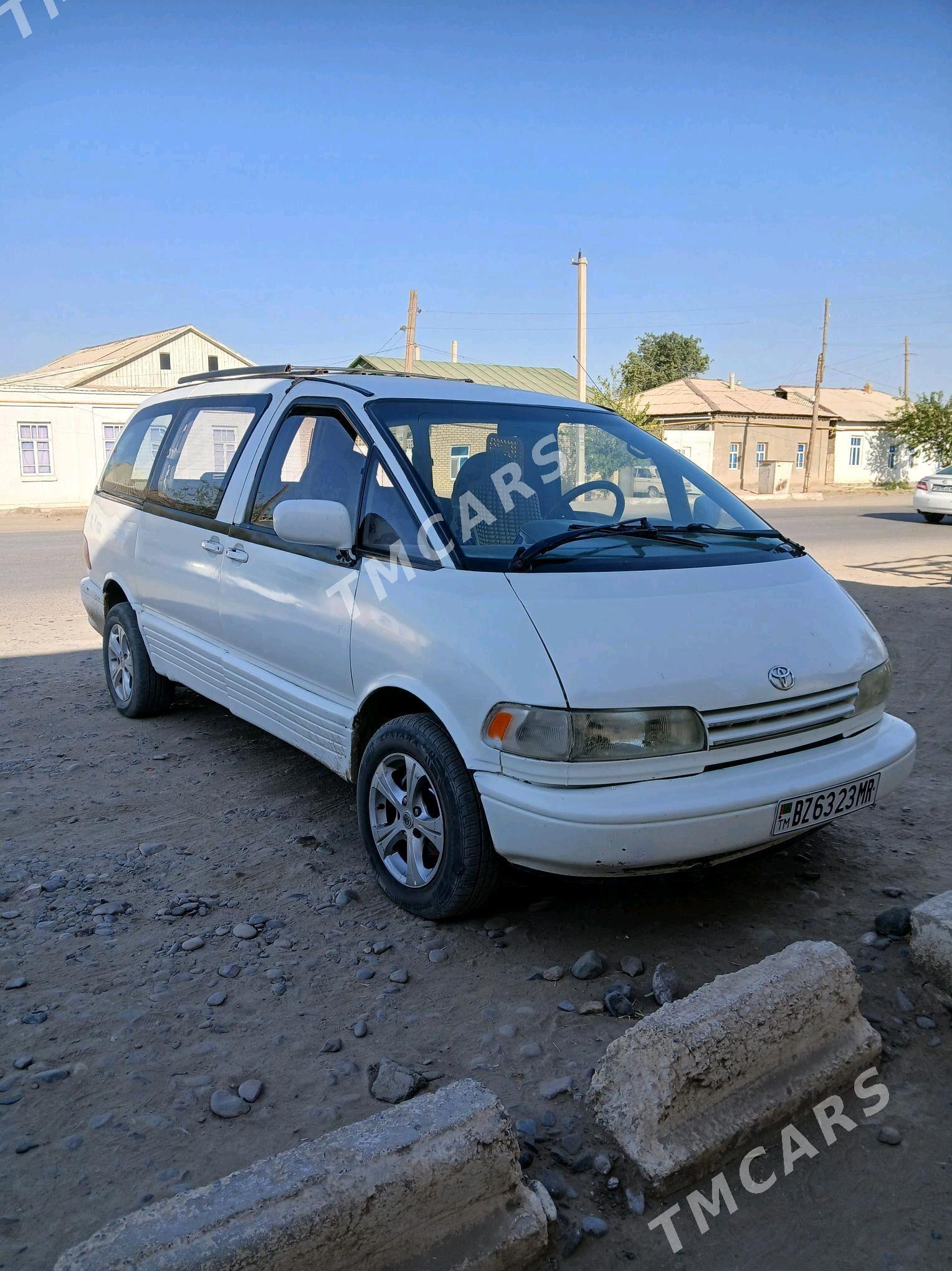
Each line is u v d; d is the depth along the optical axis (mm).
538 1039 2824
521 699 2982
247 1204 1893
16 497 28031
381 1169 1984
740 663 3146
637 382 80438
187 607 4996
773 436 47531
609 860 2908
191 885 3766
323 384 4332
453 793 3221
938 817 4520
